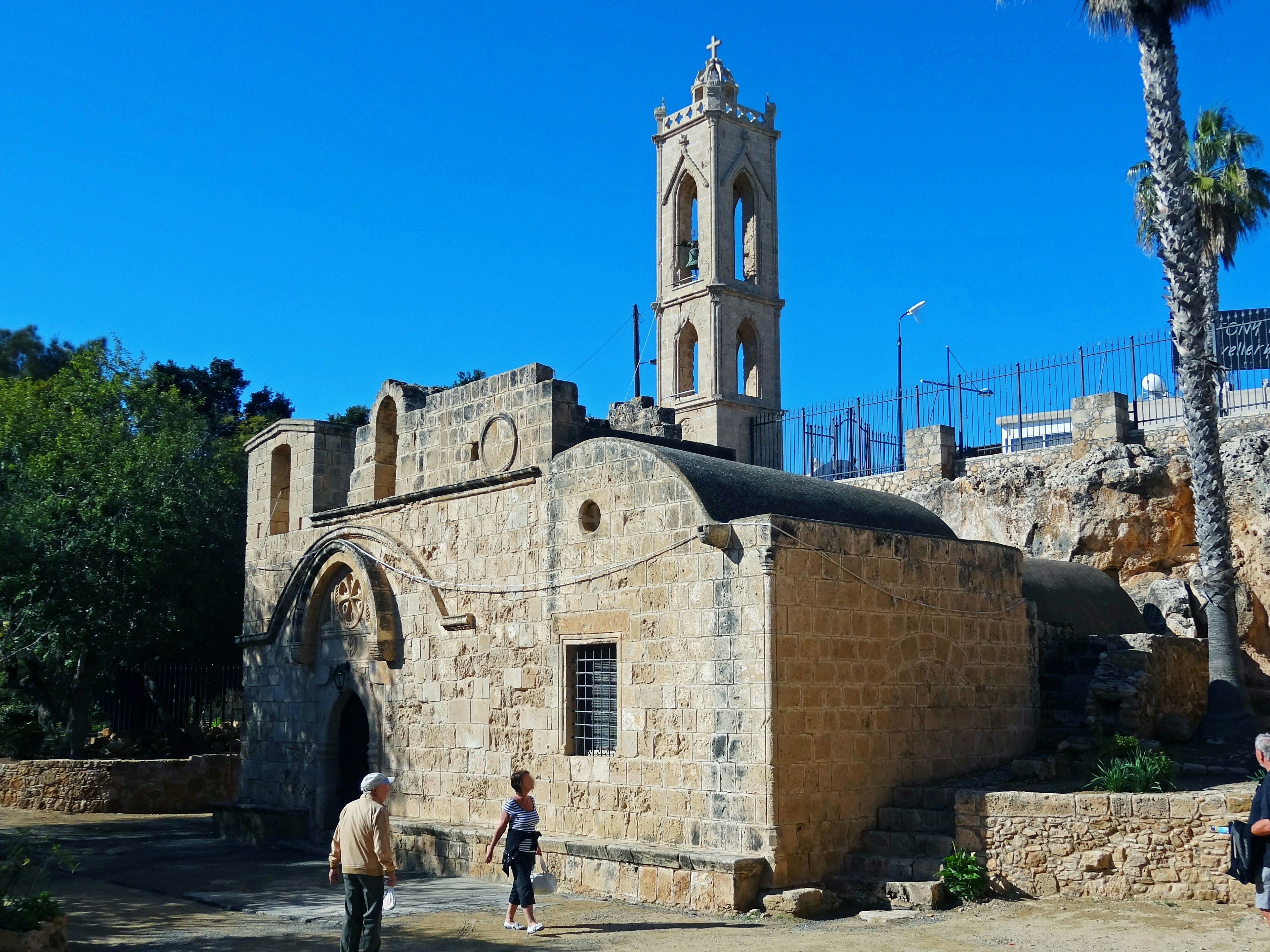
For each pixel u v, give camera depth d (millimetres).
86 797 31938
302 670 25859
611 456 18578
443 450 22578
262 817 25422
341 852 11930
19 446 35688
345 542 24406
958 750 18375
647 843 17016
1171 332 27266
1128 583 25969
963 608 18906
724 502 17250
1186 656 21312
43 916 13102
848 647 16828
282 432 28000
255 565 28344
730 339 44562
